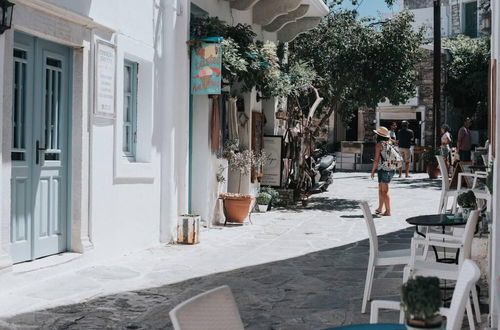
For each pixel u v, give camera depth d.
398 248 9.72
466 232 5.45
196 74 10.59
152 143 9.65
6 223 6.45
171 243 10.00
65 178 7.79
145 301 6.48
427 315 2.53
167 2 10.04
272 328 5.62
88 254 7.89
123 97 9.31
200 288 7.09
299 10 15.35
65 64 7.74
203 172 11.56
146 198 9.46
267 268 8.22
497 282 2.69
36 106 7.20
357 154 29.80
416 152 28.17
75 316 5.87
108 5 8.33
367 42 18.58
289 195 15.35
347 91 20.30
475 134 30.05
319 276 7.74
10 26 6.29
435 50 22.33
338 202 16.34
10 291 6.50
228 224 12.13
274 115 15.69
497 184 4.80
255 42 14.24
